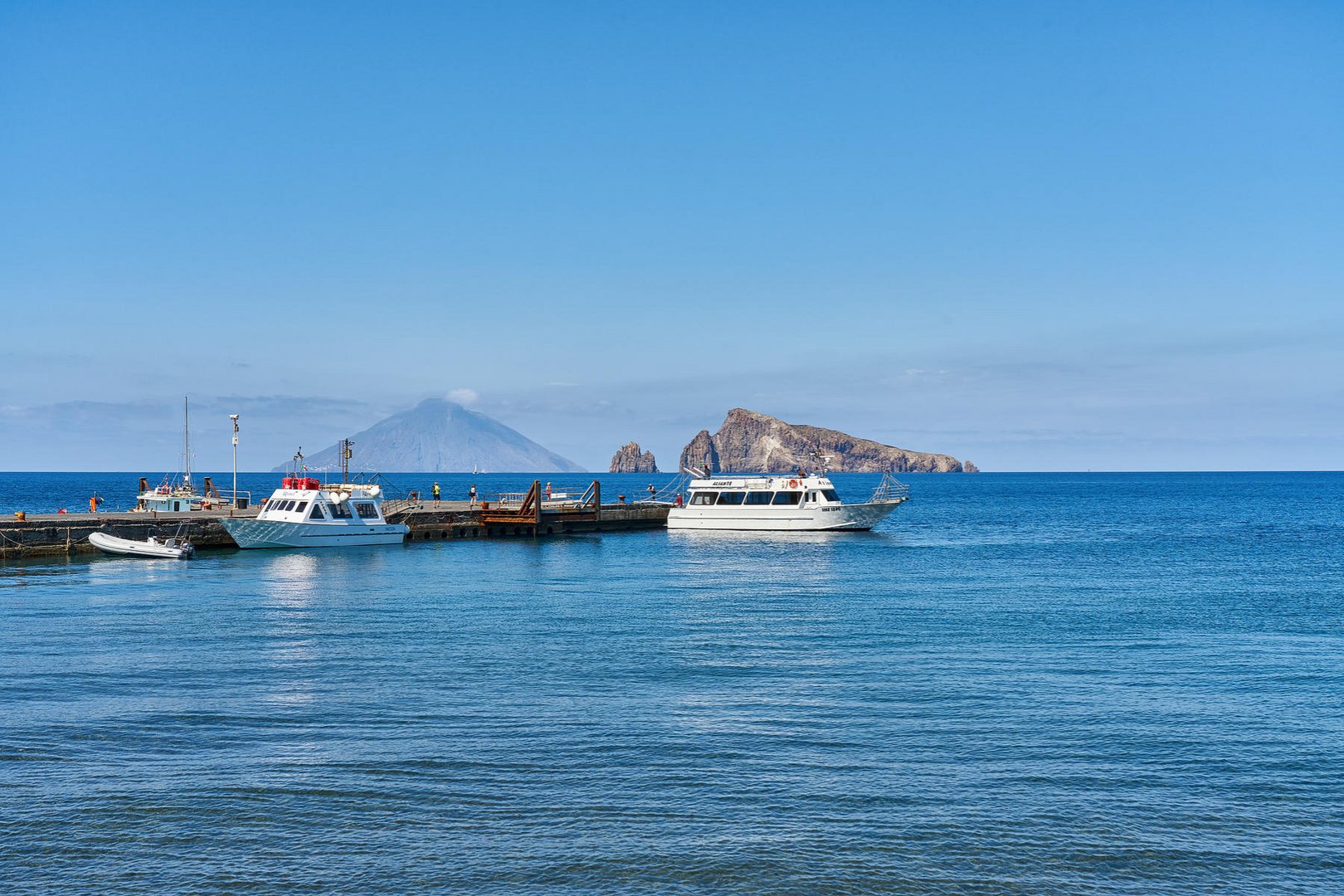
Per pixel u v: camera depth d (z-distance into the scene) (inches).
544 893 645.9
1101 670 1253.7
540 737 944.3
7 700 1074.7
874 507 3688.5
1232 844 717.9
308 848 702.5
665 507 3929.6
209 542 2795.3
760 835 725.3
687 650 1373.0
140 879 659.4
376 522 2945.4
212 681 1169.4
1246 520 4800.7
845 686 1156.5
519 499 4291.3
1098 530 4082.2
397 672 1224.2
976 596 1975.9
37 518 2891.2
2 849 698.8
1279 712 1046.4
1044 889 653.3
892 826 741.3
